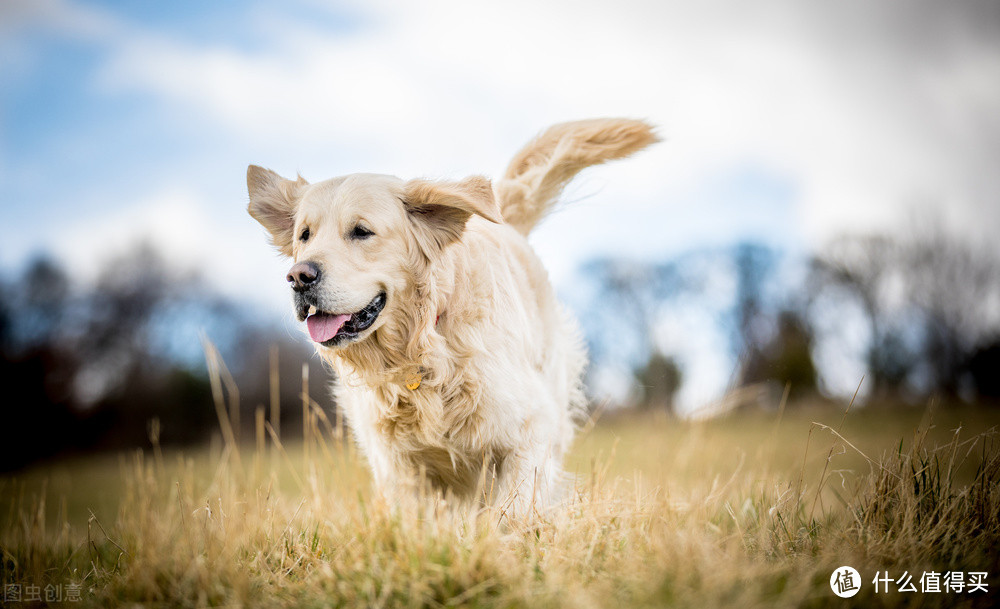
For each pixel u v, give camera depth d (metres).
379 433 3.31
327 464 3.74
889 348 22.84
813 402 16.80
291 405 21.11
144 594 2.44
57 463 19.78
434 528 2.54
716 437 4.74
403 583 2.27
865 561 2.40
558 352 3.90
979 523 2.72
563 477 3.66
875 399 21.14
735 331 23.25
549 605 2.11
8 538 3.43
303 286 2.92
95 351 24.62
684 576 2.15
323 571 2.45
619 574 2.28
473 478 3.32
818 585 2.22
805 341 19.34
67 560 3.21
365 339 3.17
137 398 22.77
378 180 3.18
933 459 2.99
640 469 3.88
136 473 3.71
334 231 3.07
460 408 3.11
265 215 3.52
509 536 2.69
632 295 23.55
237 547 2.75
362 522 2.80
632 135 4.30
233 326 24.86
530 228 4.38
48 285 25.23
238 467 3.58
